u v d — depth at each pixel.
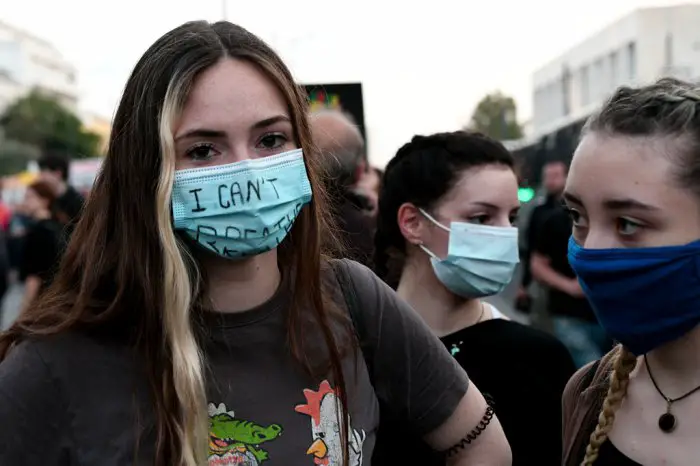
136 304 1.37
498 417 2.05
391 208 2.39
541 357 2.09
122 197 1.39
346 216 2.88
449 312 2.28
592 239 1.33
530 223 6.36
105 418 1.31
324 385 1.43
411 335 1.56
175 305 1.33
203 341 1.39
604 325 1.38
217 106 1.33
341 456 1.40
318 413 1.41
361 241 2.88
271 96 1.38
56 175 5.68
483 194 2.22
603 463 1.44
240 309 1.44
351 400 1.46
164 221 1.33
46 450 1.30
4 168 43.62
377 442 1.79
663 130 1.24
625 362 1.43
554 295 5.58
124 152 1.39
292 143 1.46
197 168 1.35
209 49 1.34
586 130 1.35
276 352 1.43
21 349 1.32
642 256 1.27
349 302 1.54
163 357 1.33
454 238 2.22
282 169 1.40
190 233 1.38
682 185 1.23
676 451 1.33
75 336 1.33
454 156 2.26
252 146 1.39
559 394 2.07
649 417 1.39
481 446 1.61
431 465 1.79
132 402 1.32
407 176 2.33
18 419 1.28
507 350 2.09
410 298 2.35
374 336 1.53
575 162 1.35
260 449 1.36
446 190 2.24
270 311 1.44
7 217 14.91
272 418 1.38
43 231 5.44
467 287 2.23
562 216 5.50
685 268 1.25
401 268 2.45
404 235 2.33
